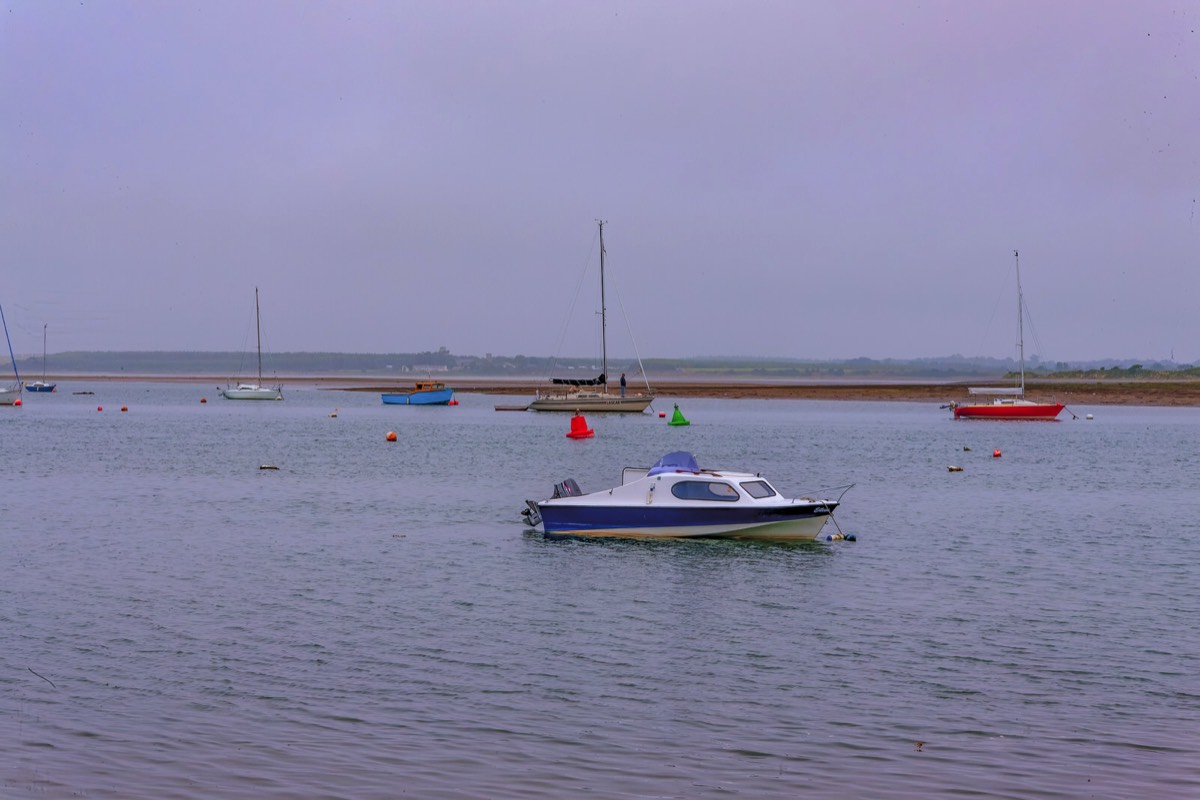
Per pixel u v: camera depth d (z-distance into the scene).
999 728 19.08
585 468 65.56
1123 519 43.88
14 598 28.41
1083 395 172.88
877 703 20.38
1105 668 22.56
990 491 54.28
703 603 28.33
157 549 35.97
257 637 24.66
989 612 27.38
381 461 70.19
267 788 16.41
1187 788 16.61
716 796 16.30
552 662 22.86
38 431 103.00
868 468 67.06
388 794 16.27
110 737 18.36
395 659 23.00
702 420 128.50
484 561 33.94
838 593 29.59
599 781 16.83
